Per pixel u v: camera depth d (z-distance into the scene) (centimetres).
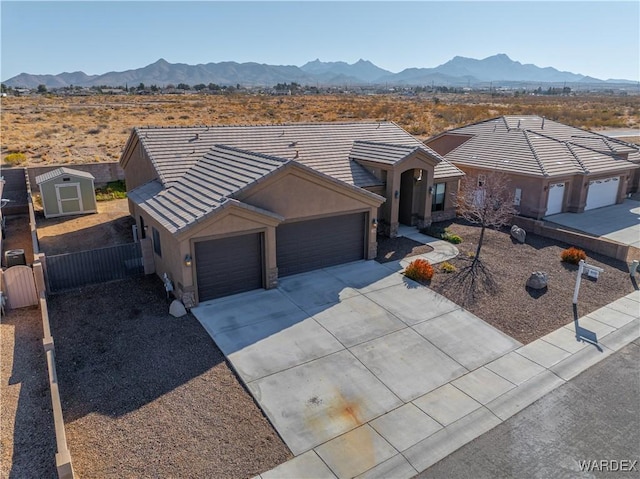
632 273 1816
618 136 5462
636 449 923
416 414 1017
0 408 1019
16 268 1463
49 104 8231
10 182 2903
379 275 1766
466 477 854
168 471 851
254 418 995
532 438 950
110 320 1406
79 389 1081
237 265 1566
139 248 1728
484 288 1666
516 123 3394
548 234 2273
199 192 1647
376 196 1834
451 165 2620
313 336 1328
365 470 864
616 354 1261
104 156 4000
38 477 846
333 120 6838
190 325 1378
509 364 1210
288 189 1627
